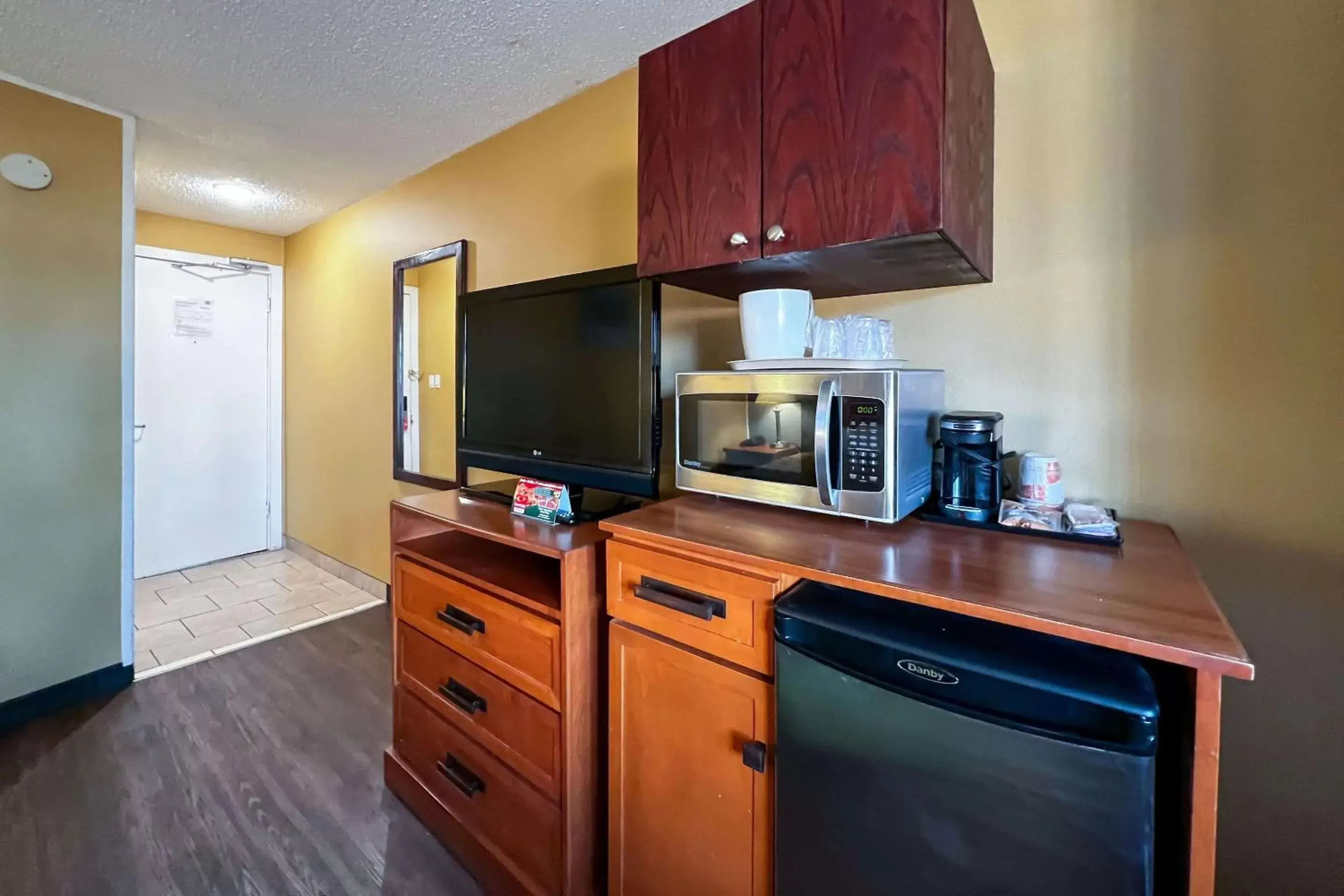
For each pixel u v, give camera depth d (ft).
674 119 4.03
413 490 9.31
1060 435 3.92
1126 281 3.67
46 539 6.82
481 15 5.24
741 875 3.13
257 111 7.03
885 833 2.48
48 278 6.76
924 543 3.21
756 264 3.79
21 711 6.59
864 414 3.41
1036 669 2.17
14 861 4.62
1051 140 3.88
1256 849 3.40
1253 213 3.30
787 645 2.75
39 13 5.27
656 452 4.63
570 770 3.93
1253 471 3.34
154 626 9.11
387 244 9.66
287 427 12.94
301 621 9.34
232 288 12.13
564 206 6.81
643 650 3.53
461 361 6.29
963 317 4.28
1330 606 3.18
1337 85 3.08
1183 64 3.47
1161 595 2.42
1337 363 3.12
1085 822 2.04
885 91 3.15
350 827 5.07
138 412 11.16
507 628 4.34
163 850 4.76
